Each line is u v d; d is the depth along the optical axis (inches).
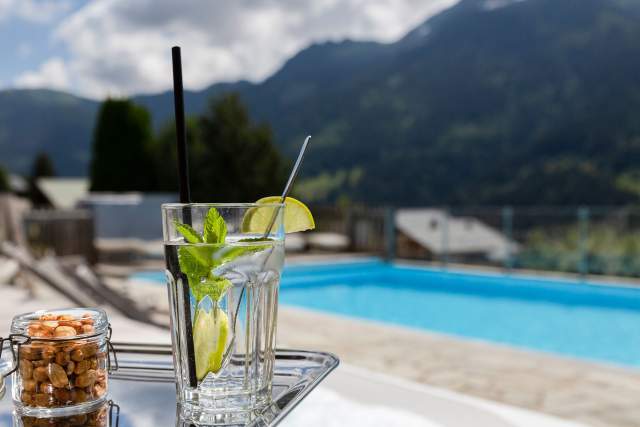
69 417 28.1
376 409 36.0
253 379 29.7
